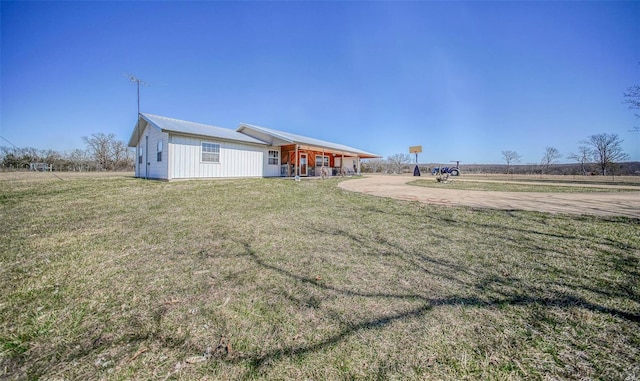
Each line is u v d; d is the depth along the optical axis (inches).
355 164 984.3
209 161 448.1
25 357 51.1
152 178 455.5
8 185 333.1
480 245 123.8
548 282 84.5
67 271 92.1
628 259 104.1
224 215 184.9
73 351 52.9
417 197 287.9
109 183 362.0
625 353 51.6
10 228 147.8
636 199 271.0
